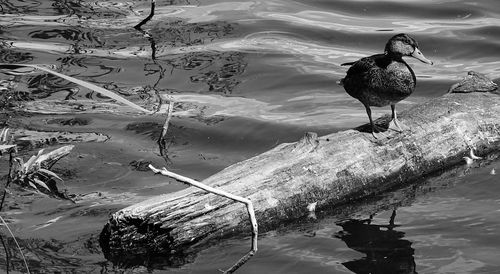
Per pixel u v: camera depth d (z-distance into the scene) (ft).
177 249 29.19
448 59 49.88
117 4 56.80
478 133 35.68
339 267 28.60
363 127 33.99
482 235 30.55
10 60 47.32
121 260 28.81
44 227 31.09
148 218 28.76
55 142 38.32
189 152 38.17
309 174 31.50
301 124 40.98
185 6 56.54
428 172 34.60
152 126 40.42
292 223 31.09
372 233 30.83
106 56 48.49
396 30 53.36
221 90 44.86
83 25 52.90
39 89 44.01
